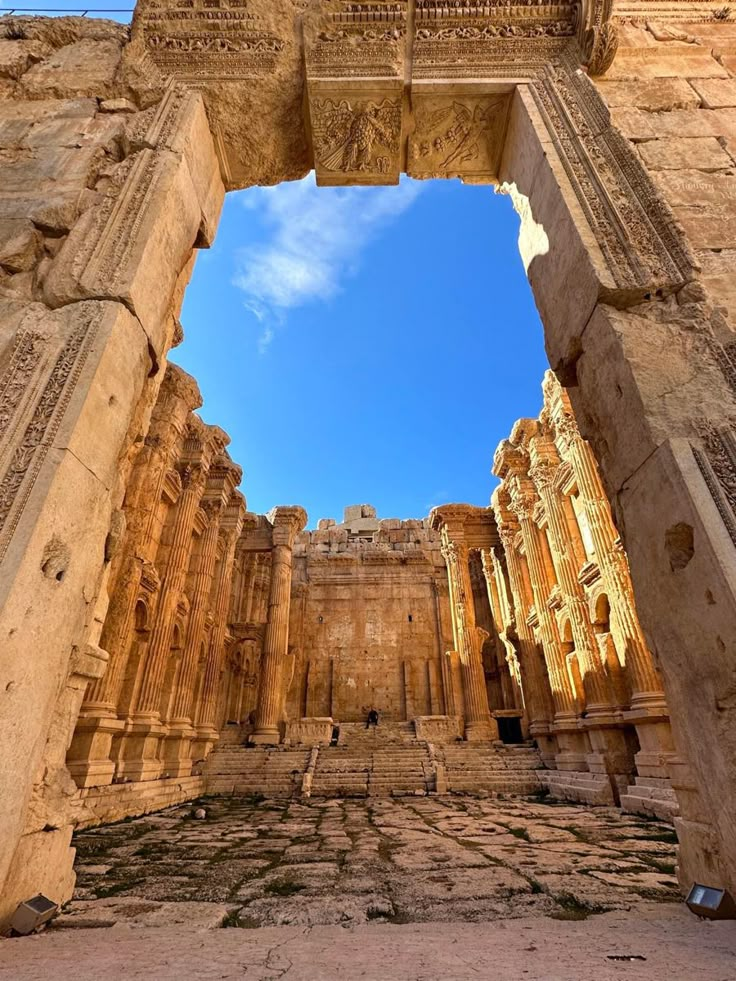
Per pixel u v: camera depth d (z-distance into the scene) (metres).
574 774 14.27
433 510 25.28
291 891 4.25
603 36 5.68
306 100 6.01
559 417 15.27
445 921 3.32
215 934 2.68
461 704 23.14
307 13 6.02
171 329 5.50
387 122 6.10
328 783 16.16
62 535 3.31
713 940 2.32
